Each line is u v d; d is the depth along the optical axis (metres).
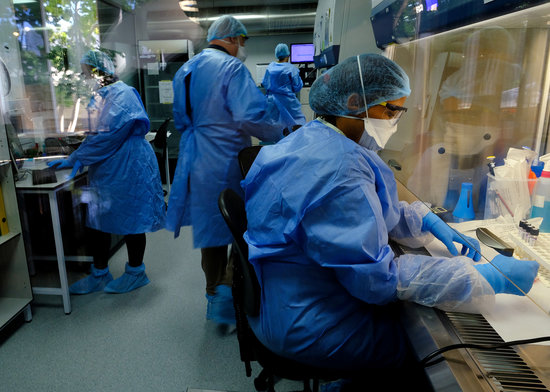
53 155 2.35
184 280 2.31
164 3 4.48
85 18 3.12
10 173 1.72
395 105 0.90
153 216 2.13
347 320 0.88
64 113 2.52
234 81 1.72
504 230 0.88
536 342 0.62
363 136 0.95
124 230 2.06
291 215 0.81
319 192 0.78
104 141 1.91
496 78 1.11
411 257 0.83
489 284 0.74
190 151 1.81
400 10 1.38
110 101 1.92
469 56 1.15
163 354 1.65
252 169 0.95
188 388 1.46
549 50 1.02
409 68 1.40
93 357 1.63
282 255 0.88
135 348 1.69
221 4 4.48
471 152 1.15
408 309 0.77
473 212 1.04
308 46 4.02
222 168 1.79
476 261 0.87
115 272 2.44
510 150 1.06
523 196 0.87
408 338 0.71
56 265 2.47
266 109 1.79
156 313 1.96
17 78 2.27
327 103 0.91
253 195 0.96
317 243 0.78
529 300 0.76
